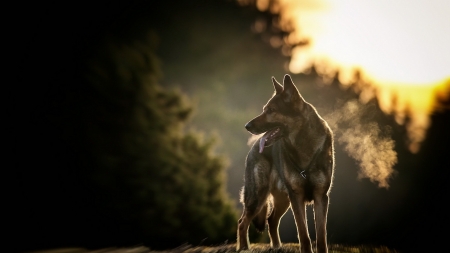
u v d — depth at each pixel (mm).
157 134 13422
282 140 8531
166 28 28656
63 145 12109
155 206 12820
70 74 12617
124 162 12727
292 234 21969
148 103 13445
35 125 11992
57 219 11875
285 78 8352
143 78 13477
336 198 21828
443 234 22641
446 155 29516
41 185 11844
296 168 8289
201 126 25562
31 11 13227
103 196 12320
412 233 22344
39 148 11930
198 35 30172
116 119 12867
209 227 13844
